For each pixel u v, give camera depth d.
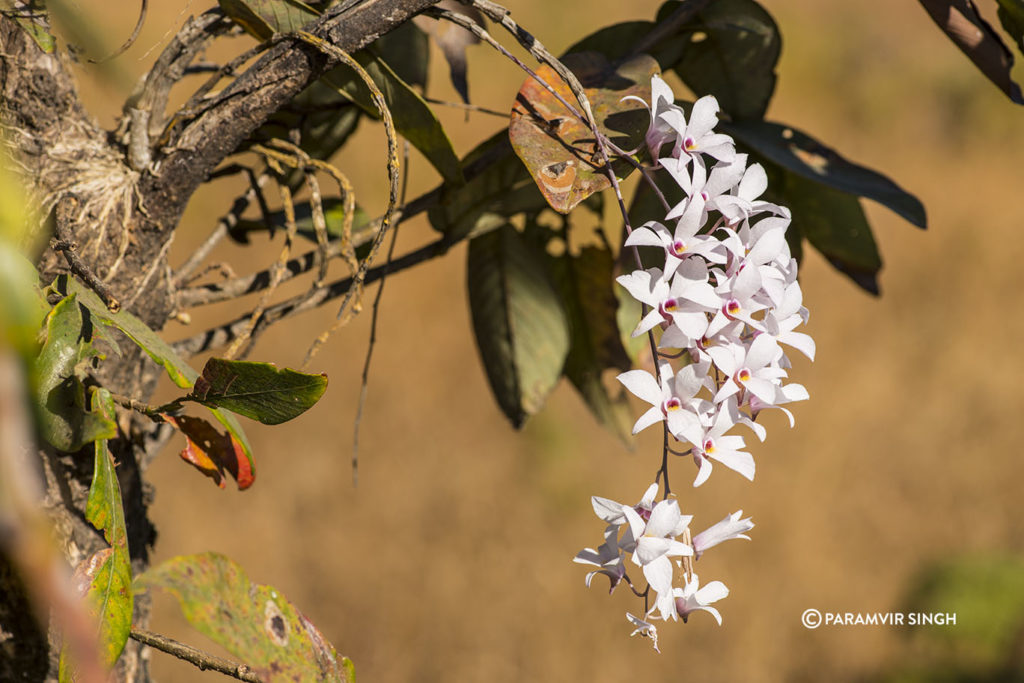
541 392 1.53
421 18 1.48
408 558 3.99
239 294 1.44
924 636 3.86
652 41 1.45
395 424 4.55
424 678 3.68
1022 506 4.47
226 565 1.33
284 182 1.43
